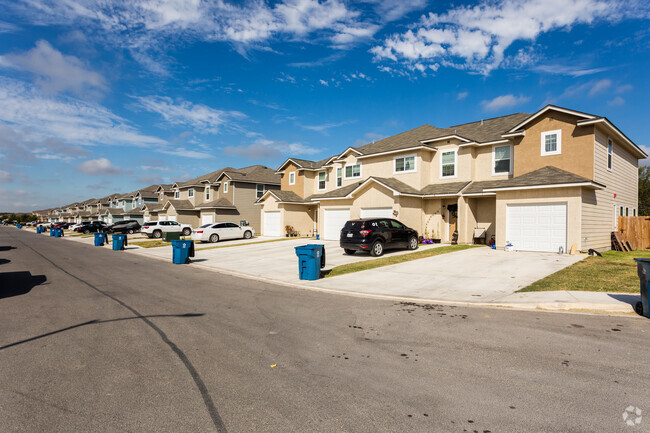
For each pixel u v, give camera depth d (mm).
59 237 42594
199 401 3885
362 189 22844
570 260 13352
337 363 4906
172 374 4578
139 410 3703
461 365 4777
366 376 4484
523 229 16469
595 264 12312
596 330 6121
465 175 20812
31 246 27953
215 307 8195
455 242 20000
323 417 3549
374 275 12180
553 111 17359
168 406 3783
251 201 40500
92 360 5047
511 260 13898
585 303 7535
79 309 8000
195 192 43531
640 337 5734
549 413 3566
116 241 24516
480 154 20844
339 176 28938
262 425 3416
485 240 20172
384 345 5590
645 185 36969
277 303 8617
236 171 41438
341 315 7438
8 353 5316
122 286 11016
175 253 17188
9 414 3637
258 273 13633
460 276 11445
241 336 6078
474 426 3365
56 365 4871
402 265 13867
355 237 16672
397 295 9359
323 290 10273
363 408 3717
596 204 16500
